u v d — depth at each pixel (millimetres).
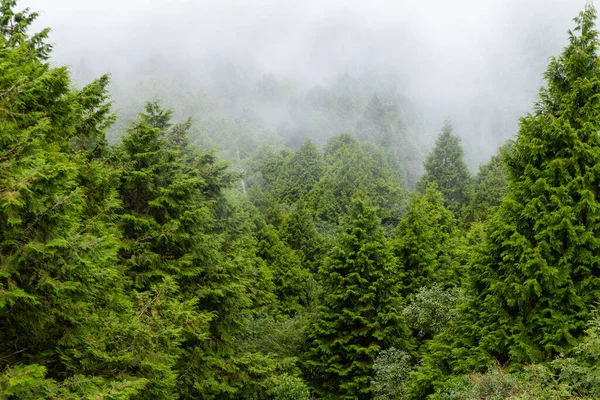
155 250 12570
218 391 12086
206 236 13570
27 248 4812
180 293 12352
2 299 4496
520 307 10172
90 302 6855
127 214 11906
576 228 9562
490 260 11547
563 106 10250
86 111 10211
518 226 10680
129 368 7246
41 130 5863
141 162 12930
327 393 16859
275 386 13664
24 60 7840
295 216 39719
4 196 4402
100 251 6125
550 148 10414
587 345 7691
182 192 12781
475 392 8391
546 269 9648
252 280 15414
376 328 16922
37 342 6133
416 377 12375
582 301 9594
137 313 8188
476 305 11945
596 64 10062
